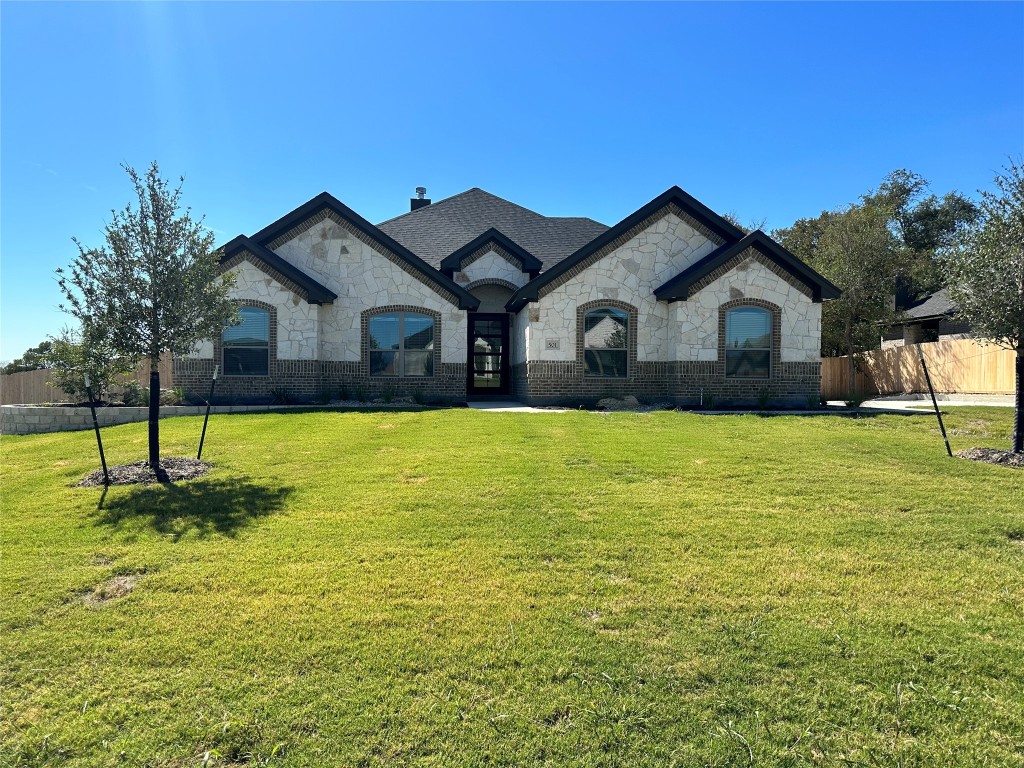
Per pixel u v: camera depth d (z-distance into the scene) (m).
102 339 8.66
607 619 4.38
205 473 8.80
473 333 21.98
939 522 6.41
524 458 9.38
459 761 3.04
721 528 6.22
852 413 15.52
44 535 6.26
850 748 3.11
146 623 4.37
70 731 3.26
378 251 18.66
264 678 3.71
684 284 17.34
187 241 9.00
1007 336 9.84
